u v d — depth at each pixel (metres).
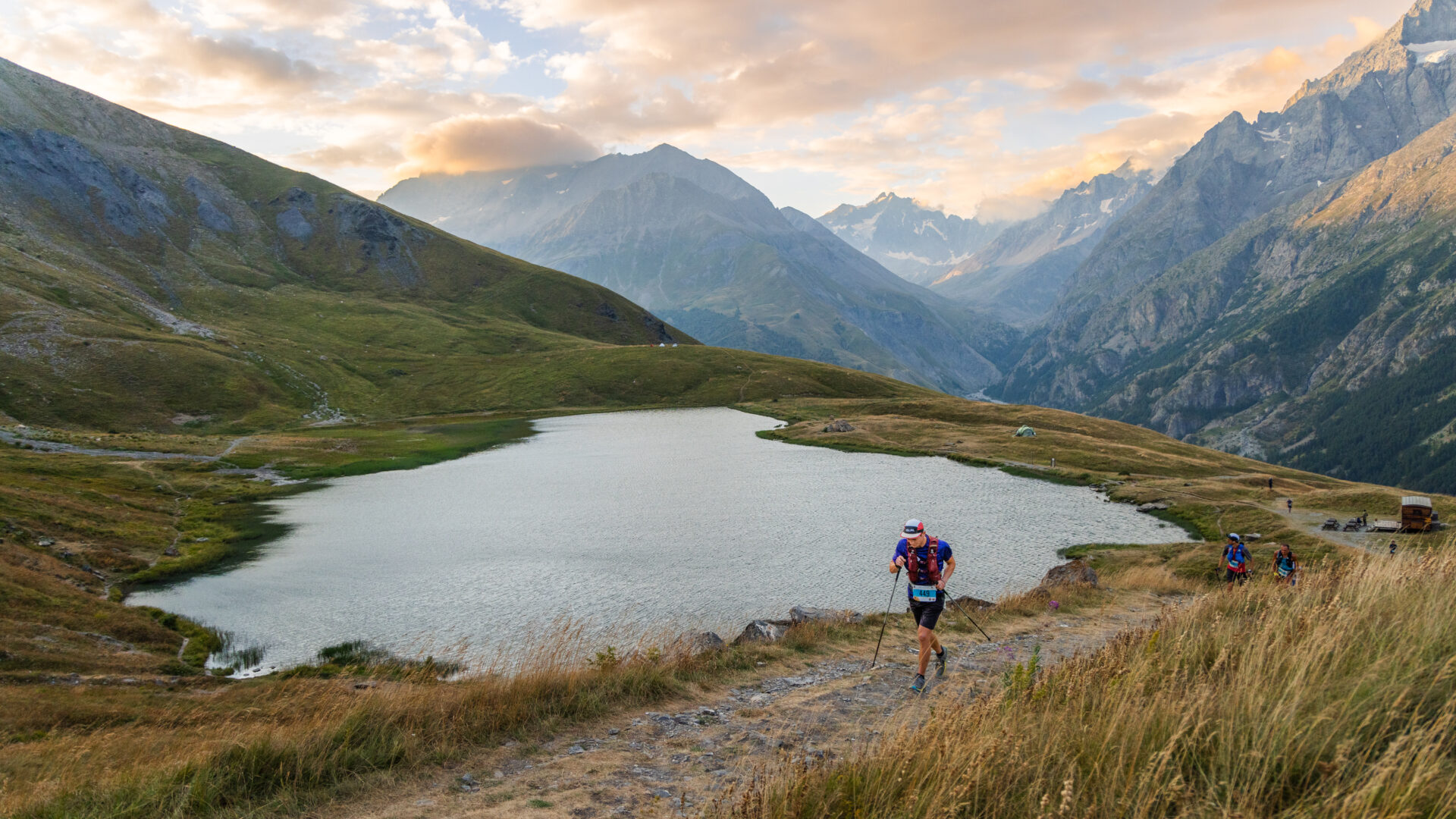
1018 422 144.75
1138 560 48.25
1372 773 5.33
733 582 46.78
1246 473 101.00
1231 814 5.41
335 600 43.50
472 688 12.40
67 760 12.06
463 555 53.94
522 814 8.00
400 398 167.62
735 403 174.75
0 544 42.41
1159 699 7.32
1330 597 11.71
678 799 8.24
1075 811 5.54
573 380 184.12
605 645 34.22
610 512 69.38
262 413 137.88
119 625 34.78
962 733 7.14
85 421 117.25
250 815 8.16
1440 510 57.94
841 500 75.19
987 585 46.00
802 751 8.97
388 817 8.15
